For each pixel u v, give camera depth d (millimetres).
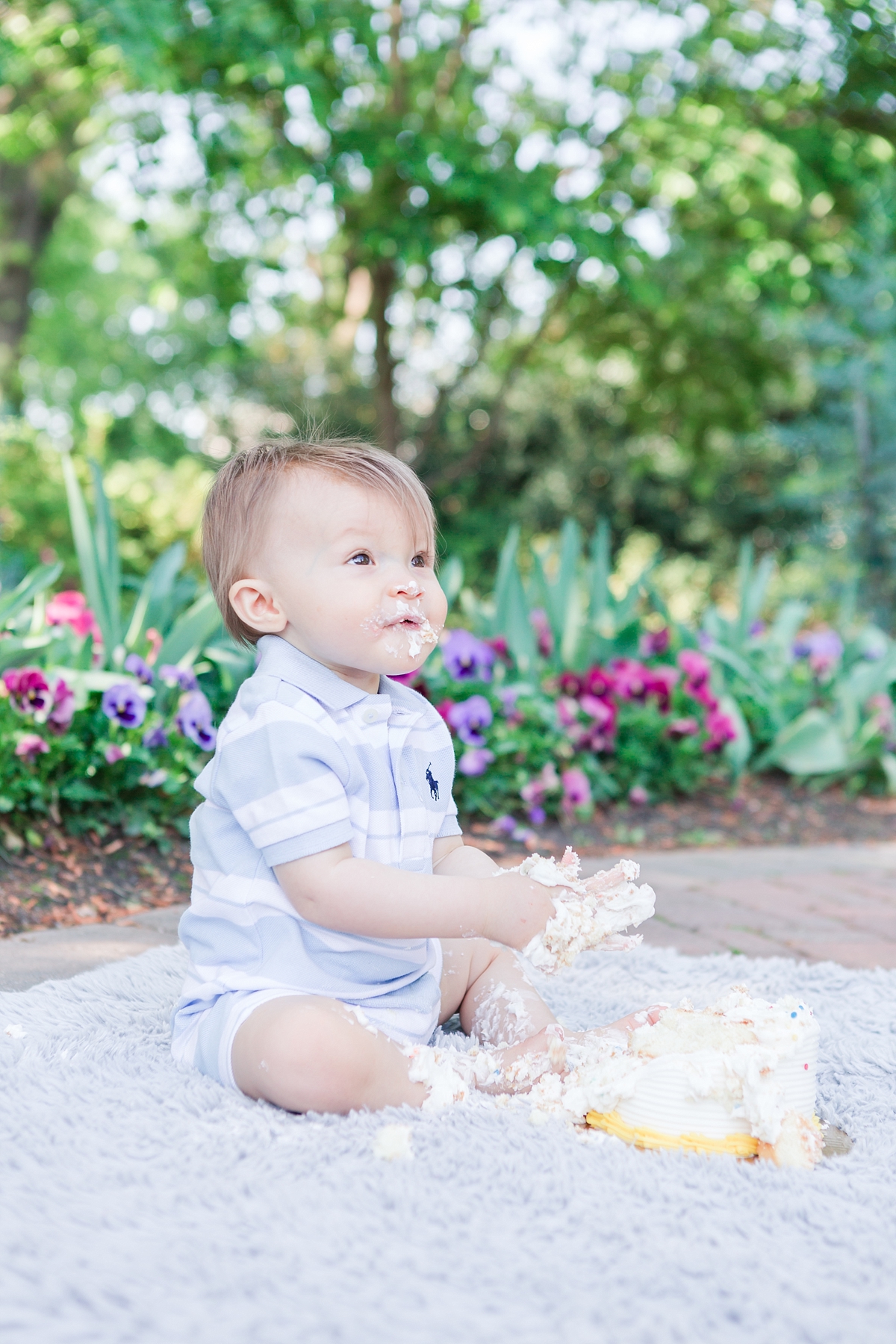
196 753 3113
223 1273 974
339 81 8648
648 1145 1311
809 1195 1189
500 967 1719
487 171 8203
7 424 9141
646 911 1401
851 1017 1900
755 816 4344
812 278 9391
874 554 8367
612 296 10109
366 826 1448
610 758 4301
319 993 1414
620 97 9133
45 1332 886
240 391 14133
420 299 10367
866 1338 935
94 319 17234
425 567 1551
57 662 3178
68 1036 1584
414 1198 1128
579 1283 998
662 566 13828
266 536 1484
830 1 8336
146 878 2787
